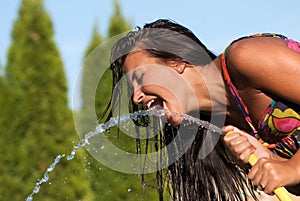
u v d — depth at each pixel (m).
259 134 4.84
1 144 12.75
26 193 12.68
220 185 5.58
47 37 13.22
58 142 12.91
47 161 12.83
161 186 5.87
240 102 4.75
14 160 12.73
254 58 4.44
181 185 5.68
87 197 12.78
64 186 12.75
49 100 13.02
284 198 4.11
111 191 12.63
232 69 4.63
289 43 4.59
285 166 4.19
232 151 4.46
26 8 13.30
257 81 4.51
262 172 4.19
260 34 4.68
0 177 12.68
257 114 4.72
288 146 4.71
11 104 12.88
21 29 13.16
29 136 12.84
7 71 13.05
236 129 4.60
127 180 12.62
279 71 4.39
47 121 12.93
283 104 4.60
